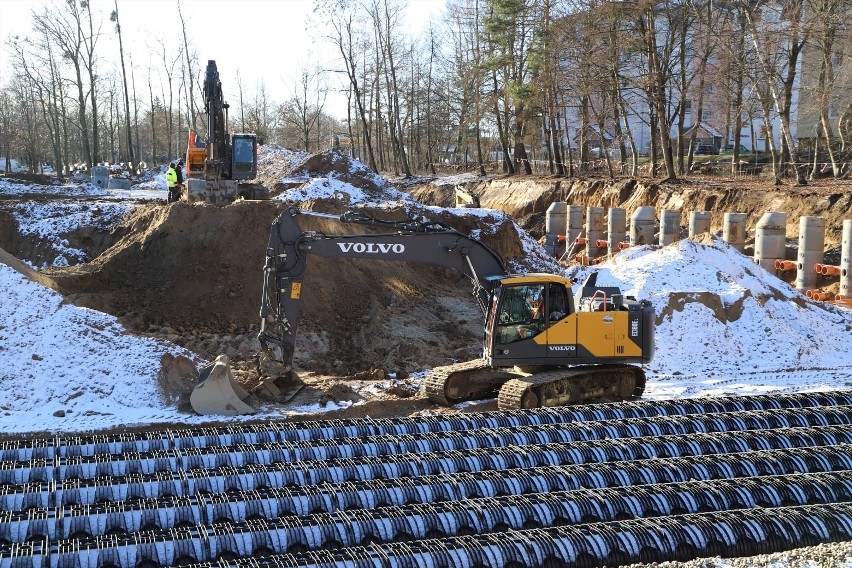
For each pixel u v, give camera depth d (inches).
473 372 687.7
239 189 1173.7
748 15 1523.1
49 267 1083.3
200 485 480.7
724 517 429.4
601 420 591.8
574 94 1993.1
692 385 749.9
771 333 853.8
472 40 2514.8
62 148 3796.8
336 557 382.3
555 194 2023.9
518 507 445.7
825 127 1689.2
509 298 649.0
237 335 812.6
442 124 2947.8
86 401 637.3
